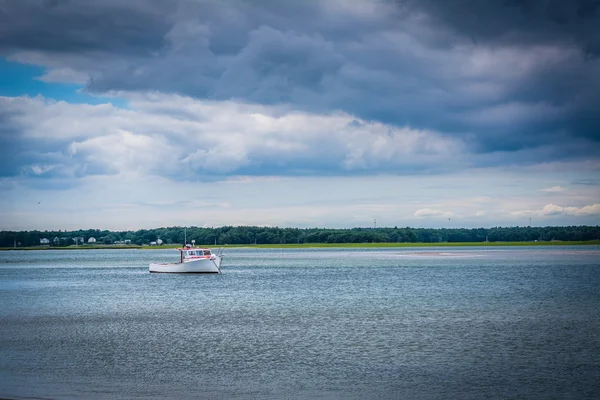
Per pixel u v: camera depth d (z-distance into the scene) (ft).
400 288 350.23
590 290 326.03
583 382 131.75
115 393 126.11
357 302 278.87
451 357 155.02
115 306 277.64
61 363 151.64
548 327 199.62
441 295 306.55
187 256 504.84
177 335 191.01
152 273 530.27
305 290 345.31
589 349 163.84
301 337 185.06
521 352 160.56
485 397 122.31
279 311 249.55
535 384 130.41
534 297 292.40
